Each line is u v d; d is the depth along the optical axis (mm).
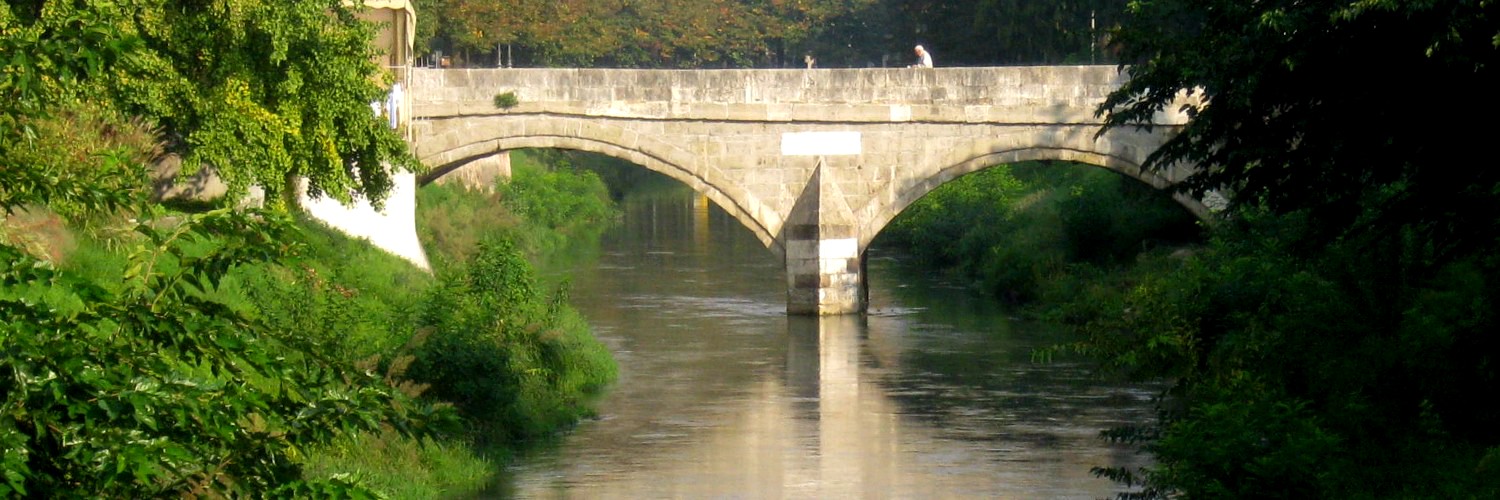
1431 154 14227
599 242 56125
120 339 8508
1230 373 16875
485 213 49812
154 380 8250
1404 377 16891
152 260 9070
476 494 19266
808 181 36719
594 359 28266
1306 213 17250
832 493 19781
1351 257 17859
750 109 36438
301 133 23984
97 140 20500
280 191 23469
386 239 30984
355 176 28625
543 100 36156
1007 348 32031
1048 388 27500
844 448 22578
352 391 8938
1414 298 17625
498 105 35969
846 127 36531
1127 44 15992
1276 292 18281
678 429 23875
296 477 8766
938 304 39406
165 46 22484
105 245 20516
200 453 8406
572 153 75812
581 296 40312
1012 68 36125
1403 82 13758
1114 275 36906
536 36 64938
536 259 48969
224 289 21203
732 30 74812
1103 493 19562
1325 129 14375
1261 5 14242
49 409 7930
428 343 21609
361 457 18625
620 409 25422
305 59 23719
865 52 76188
